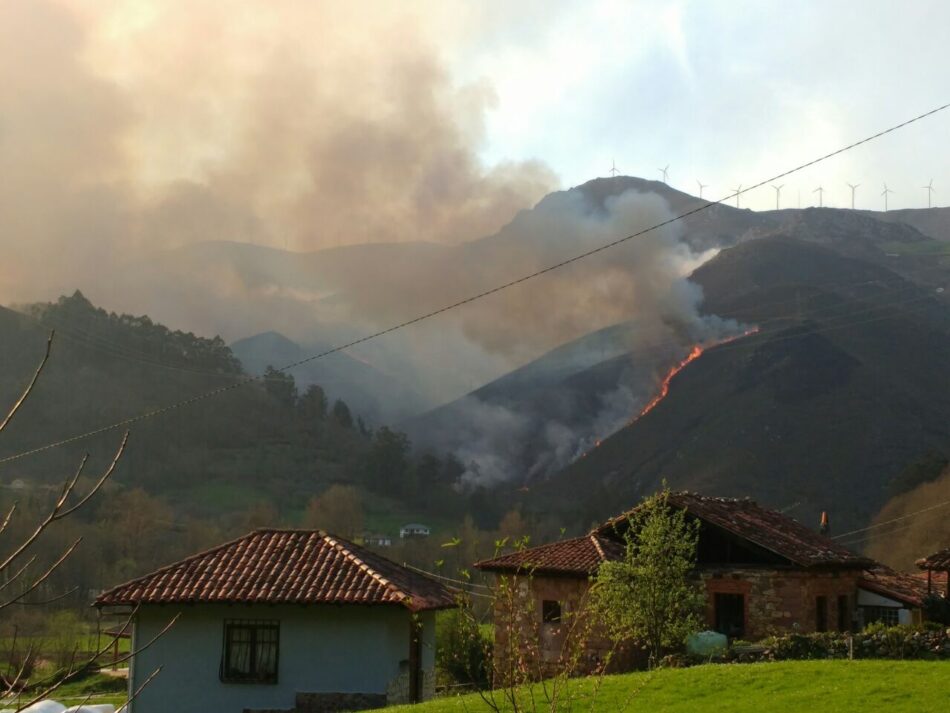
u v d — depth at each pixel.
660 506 29.20
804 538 37.72
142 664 27.80
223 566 29.39
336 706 26.92
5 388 151.50
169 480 147.12
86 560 77.75
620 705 19.67
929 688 19.33
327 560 29.64
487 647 11.87
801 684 20.69
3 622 39.22
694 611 32.31
